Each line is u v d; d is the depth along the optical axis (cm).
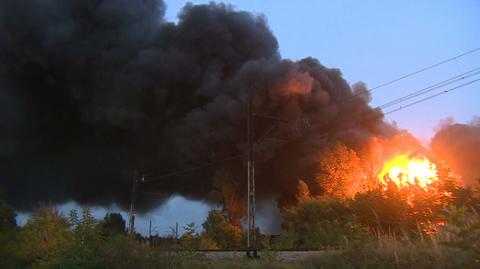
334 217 2659
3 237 1220
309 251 1317
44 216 1259
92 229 1179
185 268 1070
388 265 828
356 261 915
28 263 1202
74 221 1201
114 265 1088
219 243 3716
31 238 1199
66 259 1095
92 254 1120
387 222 1891
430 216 1711
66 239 1177
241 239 3850
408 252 856
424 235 966
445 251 733
